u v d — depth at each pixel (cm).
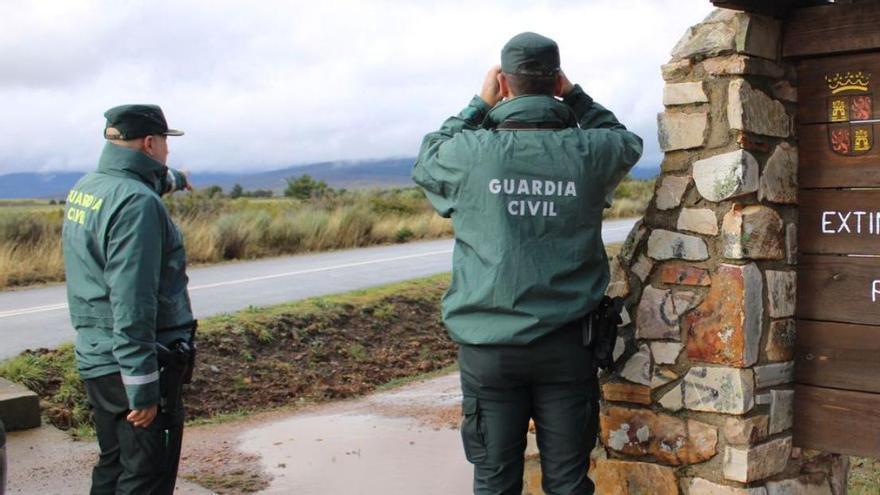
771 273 369
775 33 369
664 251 382
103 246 354
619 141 339
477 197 329
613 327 343
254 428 744
